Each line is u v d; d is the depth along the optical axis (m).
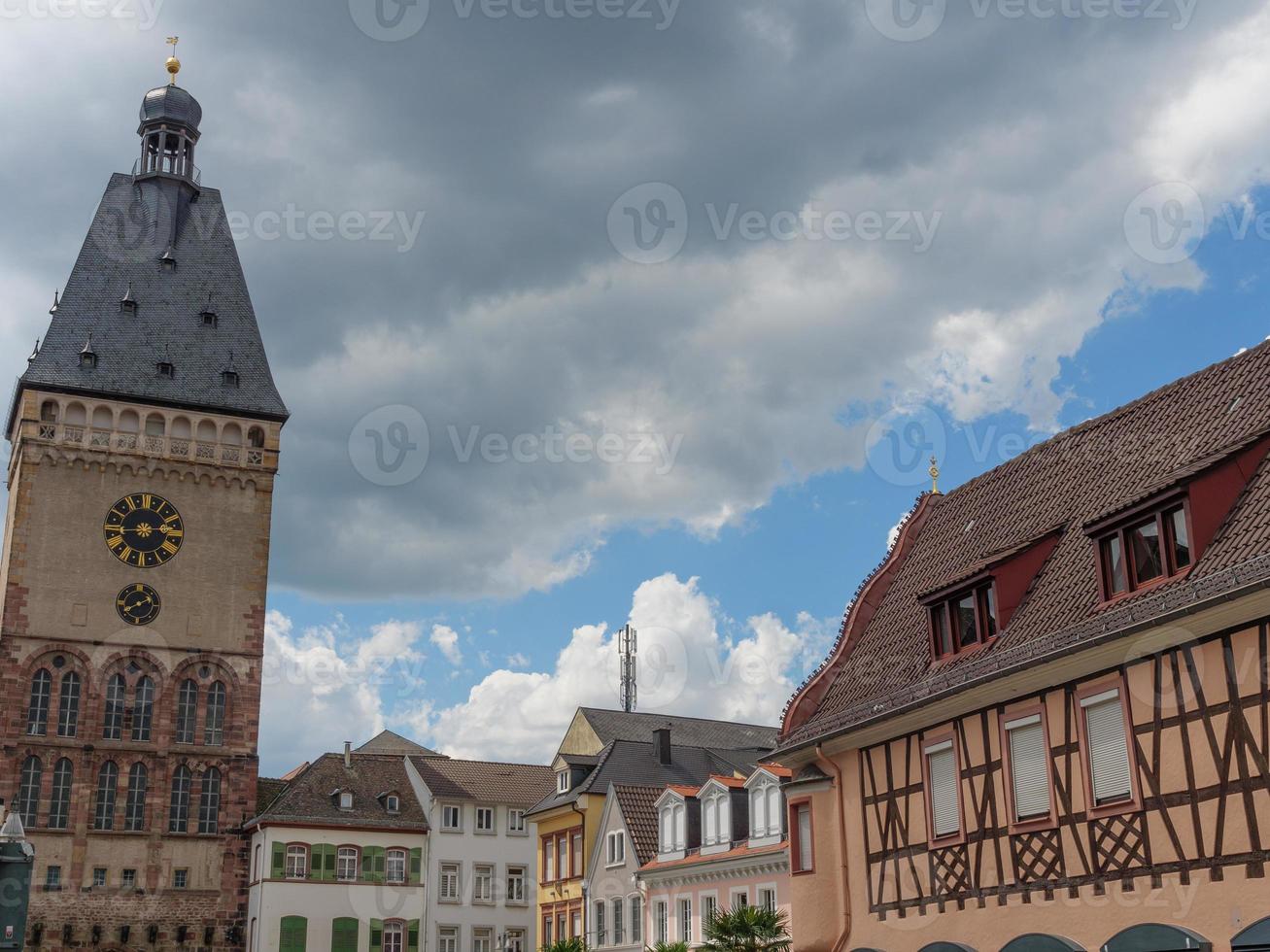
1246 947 19.41
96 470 82.25
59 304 85.75
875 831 29.56
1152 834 21.56
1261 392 25.47
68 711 77.94
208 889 77.88
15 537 79.38
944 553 33.22
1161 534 22.98
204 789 79.69
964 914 26.11
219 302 90.00
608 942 61.59
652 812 62.22
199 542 83.56
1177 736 21.27
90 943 74.56
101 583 80.50
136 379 84.75
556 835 69.75
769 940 36.12
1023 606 27.03
